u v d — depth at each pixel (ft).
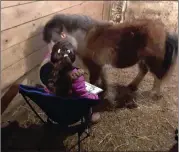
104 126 8.54
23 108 8.82
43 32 9.43
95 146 7.75
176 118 9.20
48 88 6.86
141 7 16.87
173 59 9.34
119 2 16.58
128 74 11.68
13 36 7.95
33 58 9.35
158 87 10.08
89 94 7.00
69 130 8.13
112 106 9.52
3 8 7.31
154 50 9.23
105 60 9.41
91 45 9.17
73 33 9.07
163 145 7.97
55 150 7.48
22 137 7.79
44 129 7.75
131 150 7.72
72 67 6.68
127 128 8.57
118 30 9.14
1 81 7.70
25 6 8.37
